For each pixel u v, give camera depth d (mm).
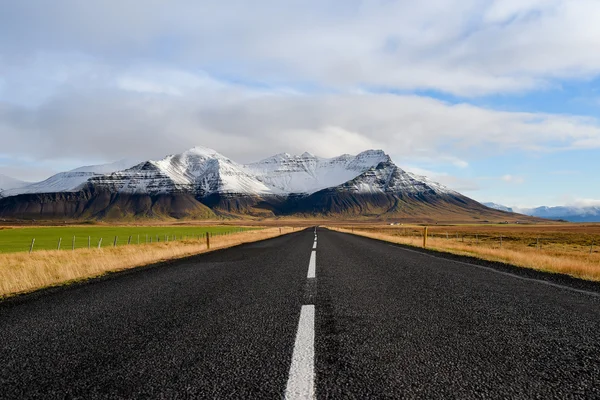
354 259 14242
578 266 10992
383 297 6676
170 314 5520
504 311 5555
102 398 2711
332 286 7926
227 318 5195
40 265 13719
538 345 3904
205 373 3154
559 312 5508
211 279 9344
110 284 8945
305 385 2865
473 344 3926
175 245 29266
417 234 59844
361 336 4230
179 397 2701
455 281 8680
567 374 3123
